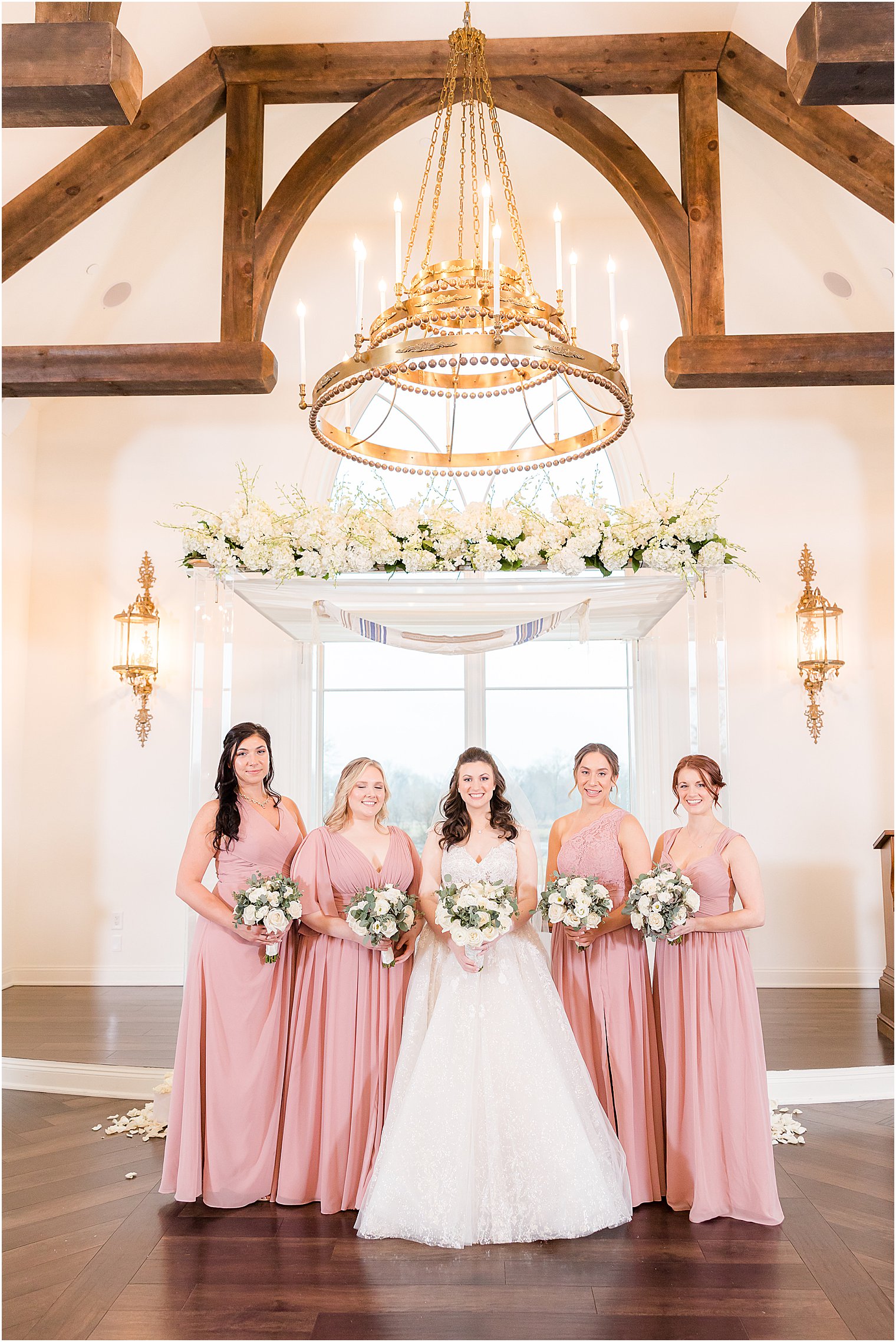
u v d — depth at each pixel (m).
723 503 6.30
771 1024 4.99
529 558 3.57
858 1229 2.86
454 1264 2.66
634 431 6.36
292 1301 2.46
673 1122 3.06
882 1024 4.92
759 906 3.06
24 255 4.73
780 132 4.94
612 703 5.60
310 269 6.53
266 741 3.33
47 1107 4.00
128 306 6.08
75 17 3.16
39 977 6.07
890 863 5.24
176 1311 2.42
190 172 5.57
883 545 6.28
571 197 6.36
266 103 5.20
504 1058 2.91
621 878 3.23
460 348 2.88
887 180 4.68
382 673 5.88
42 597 6.36
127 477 6.43
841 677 6.20
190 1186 3.01
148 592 6.28
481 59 3.58
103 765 6.22
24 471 6.27
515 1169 2.84
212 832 3.26
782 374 4.90
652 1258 2.69
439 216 6.54
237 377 4.95
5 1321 2.37
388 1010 3.10
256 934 3.01
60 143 4.61
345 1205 3.01
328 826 3.27
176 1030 4.88
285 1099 3.14
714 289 4.93
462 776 3.17
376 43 5.07
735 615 6.23
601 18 4.99
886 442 6.35
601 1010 3.15
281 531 3.55
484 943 2.83
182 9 4.64
